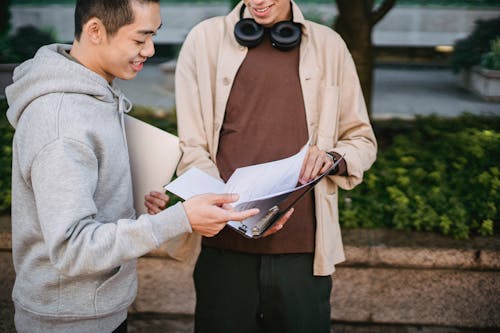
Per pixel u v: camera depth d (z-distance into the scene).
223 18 2.24
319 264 2.13
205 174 1.91
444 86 10.14
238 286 2.16
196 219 1.52
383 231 3.31
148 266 3.27
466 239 3.21
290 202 2.09
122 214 1.66
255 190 1.70
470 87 9.67
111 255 1.44
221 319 2.21
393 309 3.20
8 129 4.66
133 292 1.75
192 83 2.20
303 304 2.14
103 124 1.59
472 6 13.59
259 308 2.19
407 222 3.30
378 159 4.13
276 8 2.05
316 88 2.11
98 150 1.57
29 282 1.64
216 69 2.16
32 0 13.84
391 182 3.79
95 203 1.59
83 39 1.61
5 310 3.27
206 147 2.20
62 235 1.43
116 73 1.65
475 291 3.13
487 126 5.16
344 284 3.19
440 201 3.51
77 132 1.49
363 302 3.20
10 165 4.00
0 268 3.25
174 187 1.78
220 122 2.13
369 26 4.60
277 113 2.08
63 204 1.44
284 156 2.07
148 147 1.91
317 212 2.11
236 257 2.15
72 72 1.55
